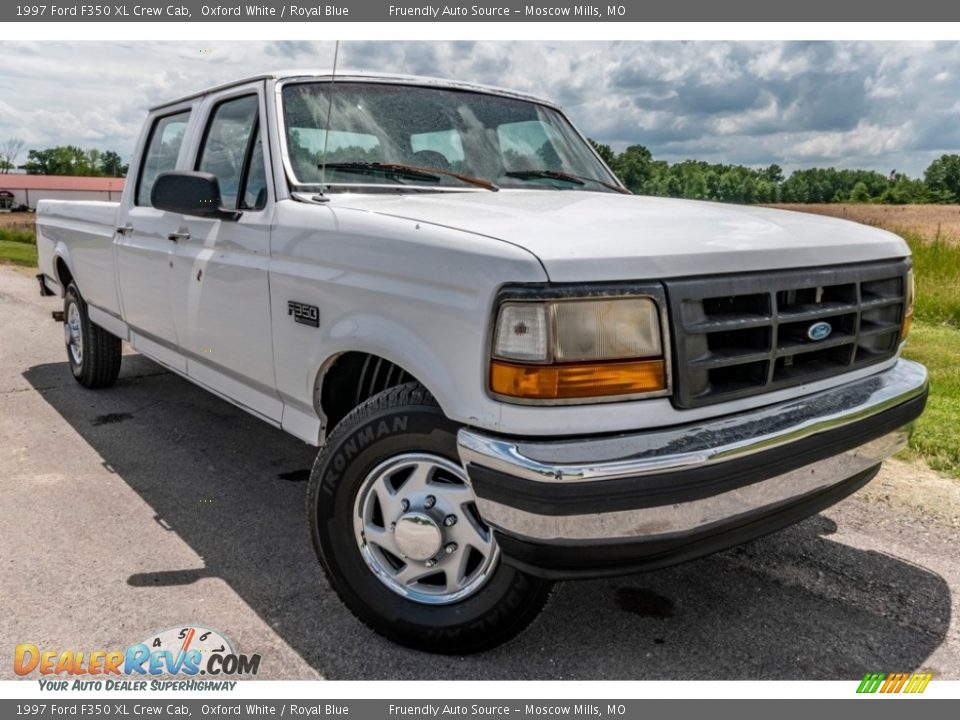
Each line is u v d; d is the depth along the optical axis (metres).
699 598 2.99
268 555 3.28
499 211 2.67
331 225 2.75
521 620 2.48
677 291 2.19
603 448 2.11
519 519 2.12
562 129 4.18
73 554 3.24
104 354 5.59
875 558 3.28
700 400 2.25
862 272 2.67
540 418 2.12
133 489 3.96
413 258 2.40
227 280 3.33
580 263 2.11
